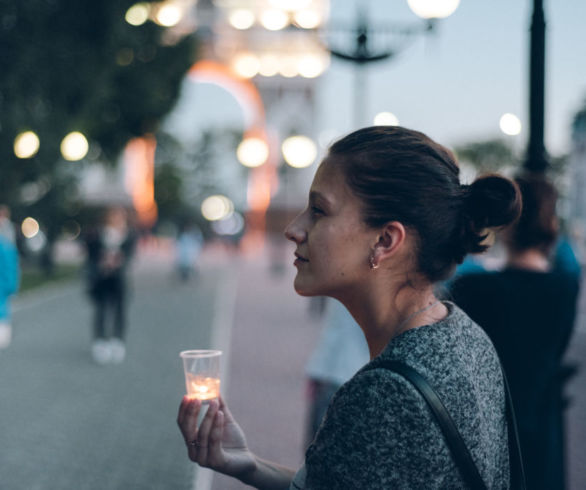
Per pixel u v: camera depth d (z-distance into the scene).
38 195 22.36
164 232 59.00
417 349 1.01
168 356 9.45
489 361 1.15
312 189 1.14
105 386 7.53
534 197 2.21
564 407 2.31
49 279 22.73
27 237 26.34
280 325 12.95
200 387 1.33
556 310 2.12
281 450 5.36
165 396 7.11
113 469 4.93
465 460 0.96
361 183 1.08
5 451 5.27
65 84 16.61
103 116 23.02
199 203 77.06
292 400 7.02
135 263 32.44
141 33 21.58
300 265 1.15
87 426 5.98
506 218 1.13
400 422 0.93
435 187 1.09
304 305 16.59
